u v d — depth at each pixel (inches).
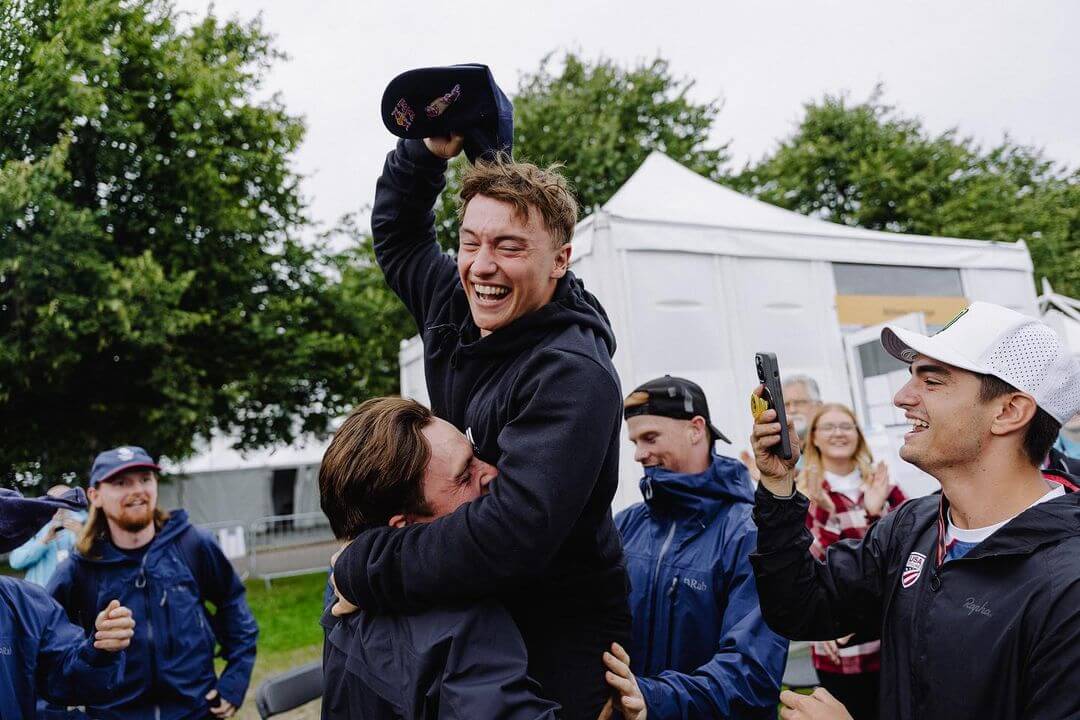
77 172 378.9
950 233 687.7
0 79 339.0
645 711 49.9
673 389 78.8
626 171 610.9
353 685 44.5
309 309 472.7
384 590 41.8
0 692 71.1
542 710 38.5
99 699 76.7
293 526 462.3
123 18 395.9
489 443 47.2
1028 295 217.9
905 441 52.0
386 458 44.6
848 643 63.7
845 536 118.0
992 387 47.8
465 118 53.1
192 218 400.2
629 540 81.7
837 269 185.0
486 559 38.9
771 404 55.0
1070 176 913.5
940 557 50.8
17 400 379.2
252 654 116.2
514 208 45.8
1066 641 41.4
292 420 471.5
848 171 759.7
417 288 61.3
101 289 343.9
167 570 105.9
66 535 156.5
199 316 370.6
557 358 42.9
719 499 76.2
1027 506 47.5
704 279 164.7
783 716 53.1
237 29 470.6
